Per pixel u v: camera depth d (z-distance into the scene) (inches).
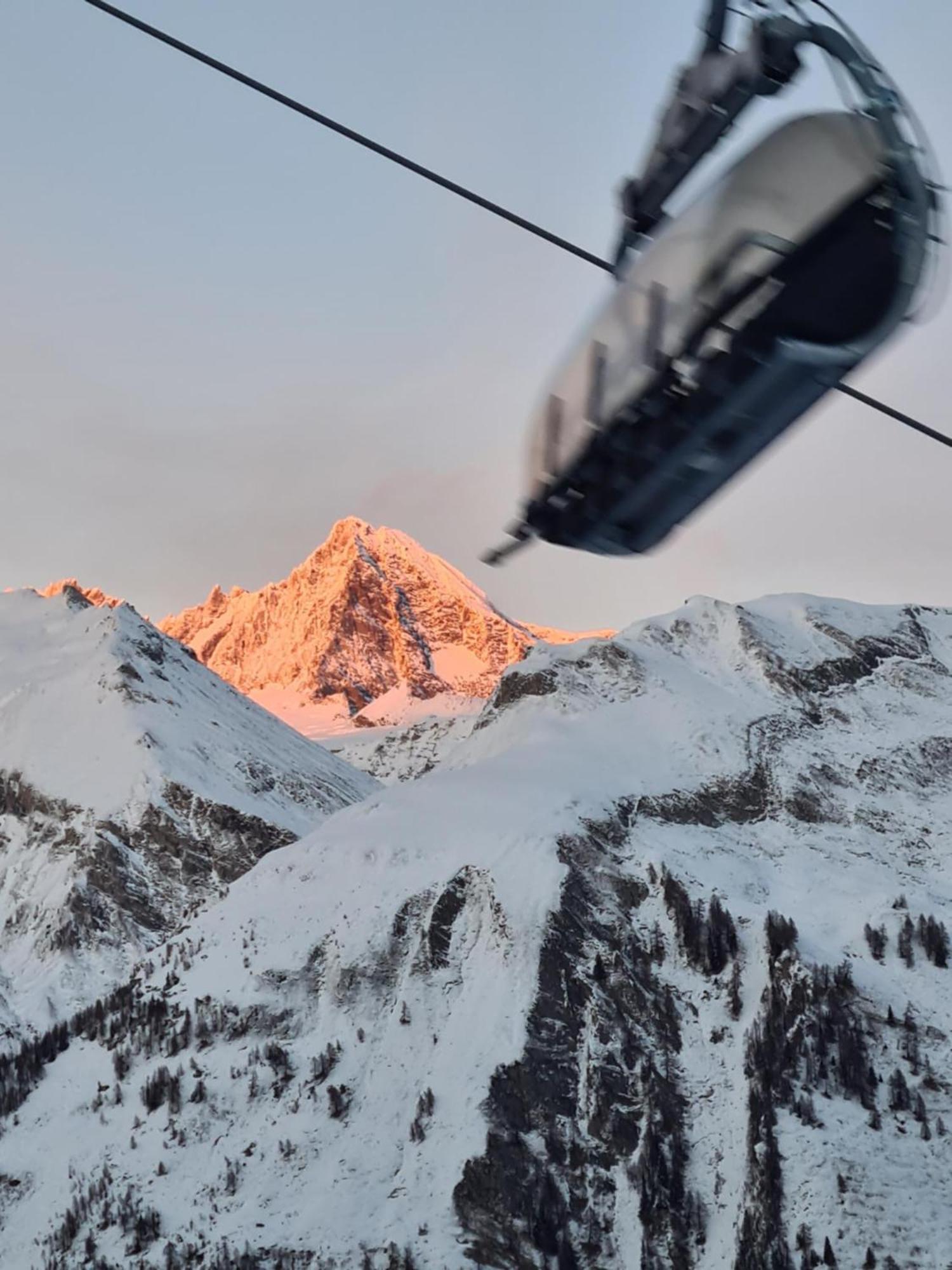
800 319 636.7
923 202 626.2
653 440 684.7
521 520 755.4
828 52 644.7
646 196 703.7
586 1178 6289.4
